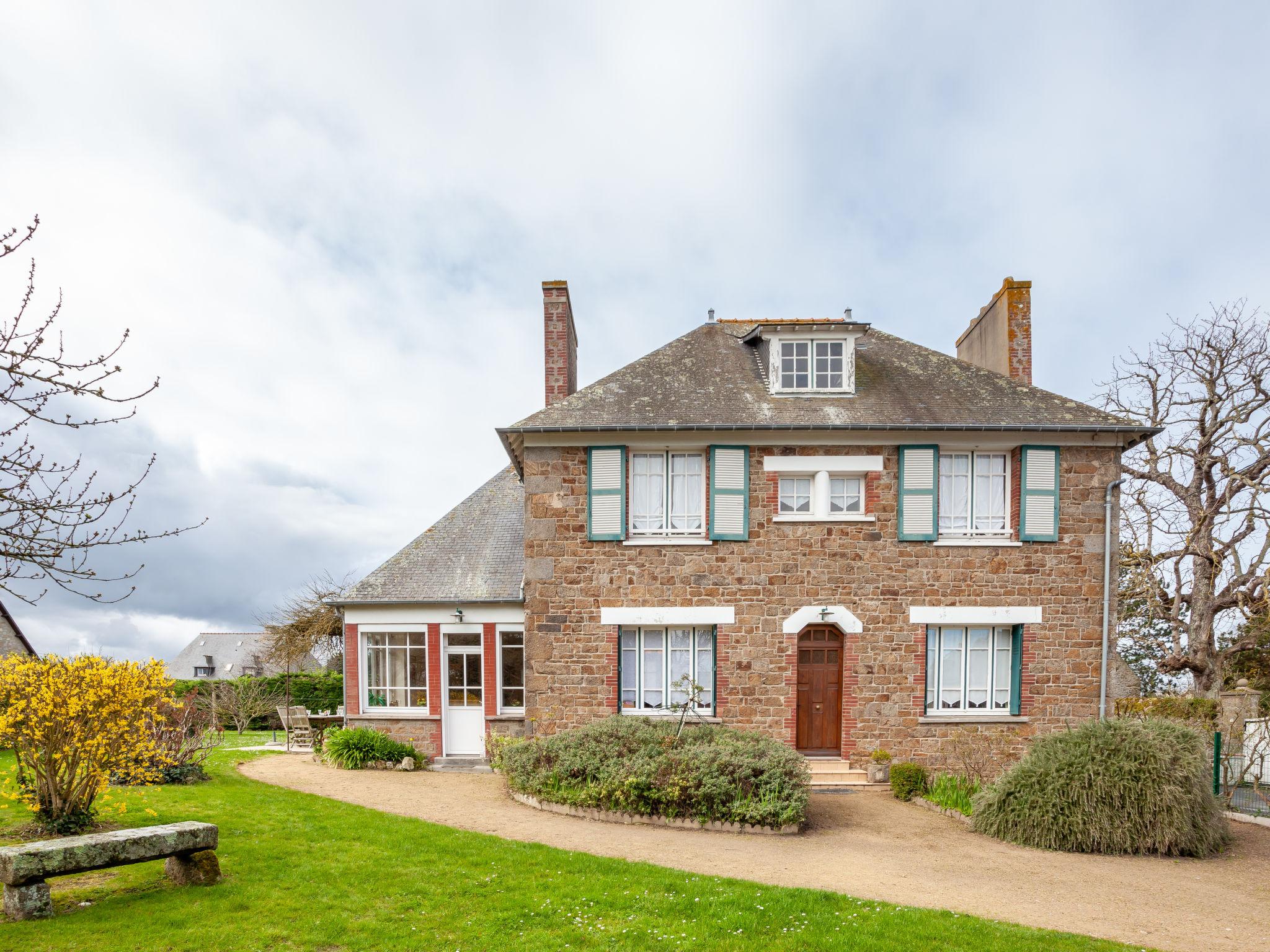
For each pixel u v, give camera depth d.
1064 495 13.25
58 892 6.56
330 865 7.42
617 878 7.38
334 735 14.00
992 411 13.55
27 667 8.18
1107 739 10.12
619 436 13.09
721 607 13.02
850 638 13.01
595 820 10.20
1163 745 9.88
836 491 13.43
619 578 13.06
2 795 9.04
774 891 7.19
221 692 23.38
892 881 7.98
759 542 13.09
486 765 13.89
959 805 11.16
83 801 8.27
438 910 6.42
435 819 9.85
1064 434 13.12
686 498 13.45
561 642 13.04
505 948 5.71
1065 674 13.06
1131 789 9.52
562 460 13.20
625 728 11.47
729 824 9.93
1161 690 22.92
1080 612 13.13
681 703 12.70
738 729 12.48
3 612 18.47
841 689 13.09
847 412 13.45
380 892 6.77
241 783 11.52
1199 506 20.73
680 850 8.85
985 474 13.55
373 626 14.45
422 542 15.62
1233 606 20.09
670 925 6.26
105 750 8.23
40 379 5.13
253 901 6.41
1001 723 13.00
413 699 14.52
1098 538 13.23
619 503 13.07
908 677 13.01
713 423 12.81
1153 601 20.55
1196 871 8.79
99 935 5.63
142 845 6.36
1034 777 10.02
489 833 9.23
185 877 6.80
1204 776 9.84
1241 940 6.61
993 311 15.96
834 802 11.74
